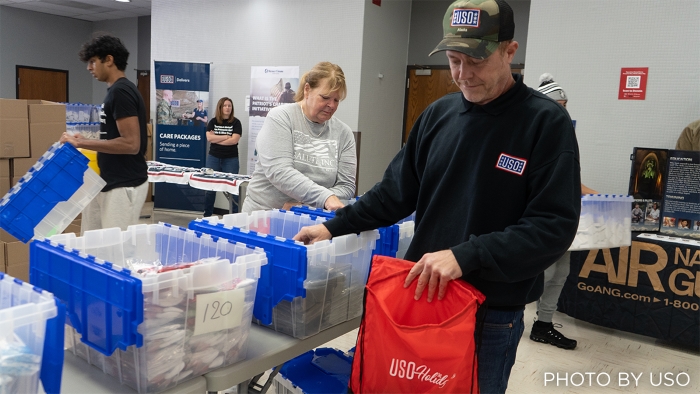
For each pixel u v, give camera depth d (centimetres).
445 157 136
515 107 126
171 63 686
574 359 307
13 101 321
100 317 103
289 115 207
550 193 118
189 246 139
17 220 158
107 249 135
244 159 697
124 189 275
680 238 335
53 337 85
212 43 708
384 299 122
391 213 152
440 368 113
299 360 181
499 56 120
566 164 119
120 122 265
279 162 201
